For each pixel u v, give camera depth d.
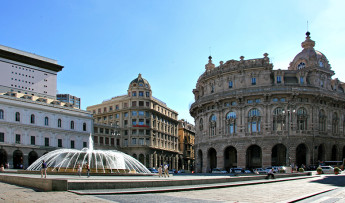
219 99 89.69
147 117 127.56
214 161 97.19
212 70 97.00
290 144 82.19
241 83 89.50
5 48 113.81
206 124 95.38
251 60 89.69
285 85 86.75
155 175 50.78
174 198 23.55
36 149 92.88
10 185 28.66
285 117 83.88
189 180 32.53
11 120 88.62
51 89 125.81
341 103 92.19
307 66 91.75
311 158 82.81
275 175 48.44
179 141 158.12
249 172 77.94
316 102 86.25
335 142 89.06
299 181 45.47
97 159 49.72
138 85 130.75
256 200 23.45
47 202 19.92
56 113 99.75
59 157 50.81
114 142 123.81
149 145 126.31
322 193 29.31
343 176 57.88
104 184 26.41
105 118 134.38
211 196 25.28
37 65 122.31
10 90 112.56
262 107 85.25
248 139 84.88
